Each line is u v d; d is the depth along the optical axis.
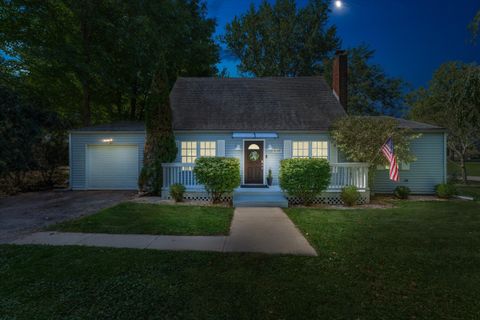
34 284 3.64
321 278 3.88
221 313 3.00
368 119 11.57
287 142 13.14
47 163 14.55
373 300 3.29
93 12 16.61
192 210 8.90
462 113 8.07
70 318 2.90
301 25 30.89
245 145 13.21
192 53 22.25
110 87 19.27
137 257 4.64
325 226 6.87
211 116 13.84
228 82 16.34
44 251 4.91
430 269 4.21
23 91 16.72
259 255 4.80
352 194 10.05
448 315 2.99
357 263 4.44
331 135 12.88
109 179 14.34
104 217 7.66
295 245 5.40
